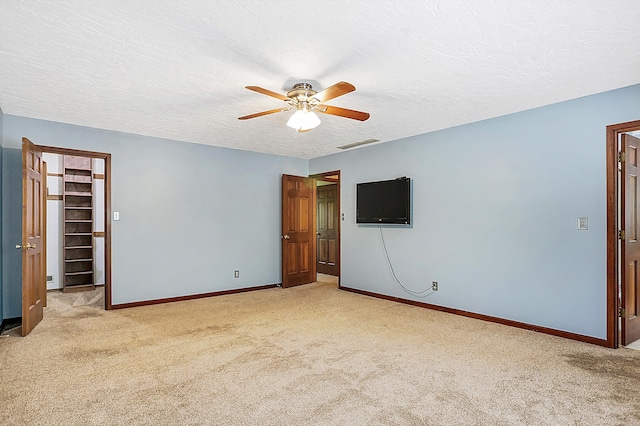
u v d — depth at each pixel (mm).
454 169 4387
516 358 2959
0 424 2016
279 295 5508
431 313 4398
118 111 3793
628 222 3291
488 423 2033
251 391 2398
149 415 2109
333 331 3689
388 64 2635
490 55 2492
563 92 3234
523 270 3752
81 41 2299
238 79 2918
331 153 6133
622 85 3066
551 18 2031
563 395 2342
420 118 4035
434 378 2592
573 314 3402
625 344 3227
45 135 4145
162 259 5000
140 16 2012
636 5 1895
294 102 2980
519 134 3793
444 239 4488
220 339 3443
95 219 6312
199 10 1955
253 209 5973
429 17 2023
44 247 4348
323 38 2262
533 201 3684
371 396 2334
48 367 2781
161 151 5000
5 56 2508
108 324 3934
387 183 5113
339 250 6012
